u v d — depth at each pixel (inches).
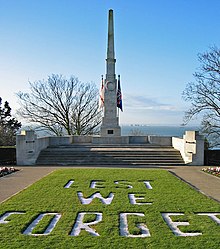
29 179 593.6
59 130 1647.4
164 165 826.2
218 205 383.9
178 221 323.0
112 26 1186.6
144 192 457.7
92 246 249.8
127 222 318.0
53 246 248.8
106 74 1197.1
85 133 1675.7
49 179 556.7
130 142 1197.1
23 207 368.2
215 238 270.5
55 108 1642.5
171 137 1111.6
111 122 1194.6
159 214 344.2
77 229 296.0
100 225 304.5
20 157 849.5
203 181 580.7
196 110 1357.0
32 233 284.0
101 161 845.8
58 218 329.7
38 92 1636.3
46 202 392.8
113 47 1190.9
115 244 254.5
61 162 849.5
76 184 514.6
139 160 850.8
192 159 837.2
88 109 1689.2
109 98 1193.4
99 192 458.6
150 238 269.3
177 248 247.3
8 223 308.7
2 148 917.8
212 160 886.4
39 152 906.1
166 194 444.8
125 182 537.3
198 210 361.4
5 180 581.6
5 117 1802.4
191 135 848.3
